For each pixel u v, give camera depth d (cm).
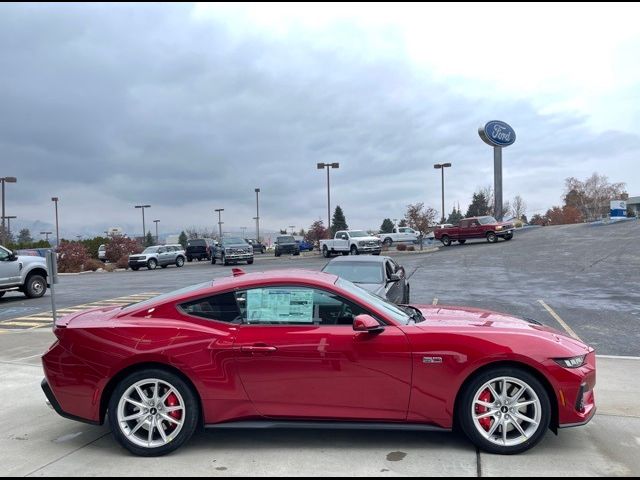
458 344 421
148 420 436
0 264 1659
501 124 4706
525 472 390
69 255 4028
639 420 500
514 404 424
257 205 7475
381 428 430
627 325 1025
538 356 418
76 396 443
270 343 430
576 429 477
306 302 451
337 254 3978
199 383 430
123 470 406
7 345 929
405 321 455
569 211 8975
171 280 2506
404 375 424
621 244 2812
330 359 426
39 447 458
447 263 2581
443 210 5838
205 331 439
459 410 429
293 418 434
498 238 3775
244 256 3703
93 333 444
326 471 396
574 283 1698
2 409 564
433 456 420
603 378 646
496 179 4762
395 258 3150
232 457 426
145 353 430
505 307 1274
